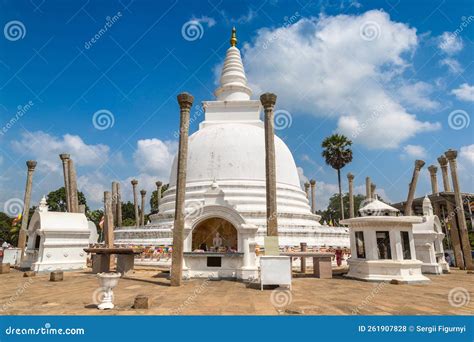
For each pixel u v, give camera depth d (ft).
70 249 77.51
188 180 101.81
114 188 115.65
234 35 138.92
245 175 99.14
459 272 80.84
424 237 79.30
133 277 62.34
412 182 90.74
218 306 35.60
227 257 60.29
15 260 93.71
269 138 58.80
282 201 99.19
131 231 96.99
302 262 75.51
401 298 42.01
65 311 32.76
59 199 202.90
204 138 106.83
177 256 52.01
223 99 127.03
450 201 106.63
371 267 60.85
